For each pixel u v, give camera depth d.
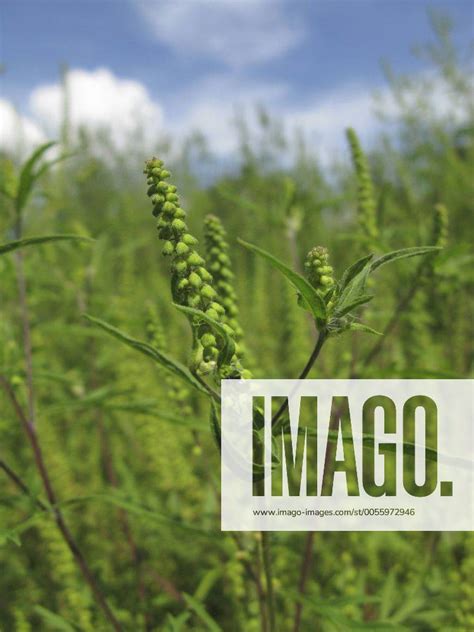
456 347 0.58
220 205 1.24
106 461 0.45
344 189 0.97
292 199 0.42
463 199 0.82
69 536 0.28
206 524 0.38
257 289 0.71
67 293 0.52
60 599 0.40
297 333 0.48
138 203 1.23
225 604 0.41
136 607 0.38
